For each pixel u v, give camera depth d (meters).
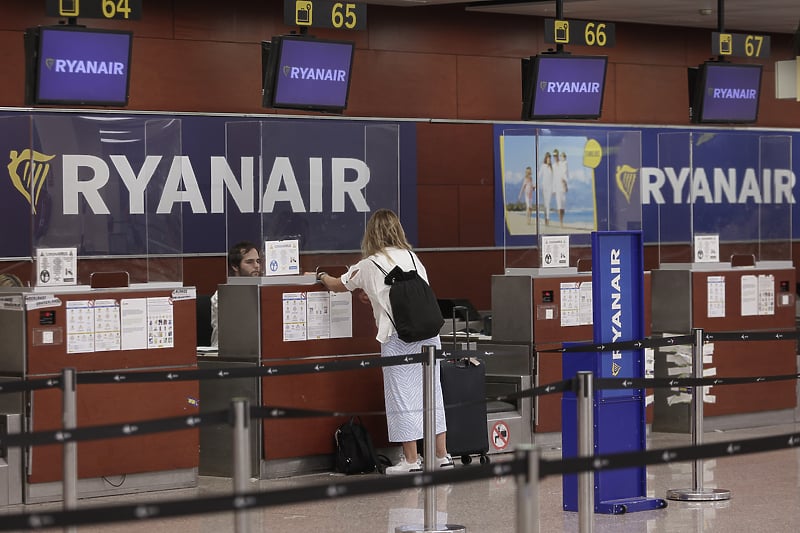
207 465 10.71
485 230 14.99
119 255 9.78
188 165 13.09
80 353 9.51
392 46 14.44
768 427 13.22
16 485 9.31
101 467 9.62
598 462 5.55
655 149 15.97
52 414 9.38
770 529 8.31
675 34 16.45
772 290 13.28
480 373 10.90
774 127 17.47
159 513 4.77
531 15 15.26
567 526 8.41
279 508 9.07
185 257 13.04
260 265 10.48
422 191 14.58
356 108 14.21
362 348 10.89
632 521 8.58
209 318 11.55
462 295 14.87
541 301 11.65
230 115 13.34
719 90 14.47
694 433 9.34
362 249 10.45
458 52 14.86
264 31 13.61
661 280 12.90
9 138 9.43
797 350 13.81
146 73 12.94
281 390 10.50
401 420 10.20
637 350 8.98
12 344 9.38
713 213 12.93
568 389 7.16
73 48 10.59
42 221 9.45
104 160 9.71
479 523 8.53
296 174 10.63
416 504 9.20
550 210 11.76
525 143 11.73
